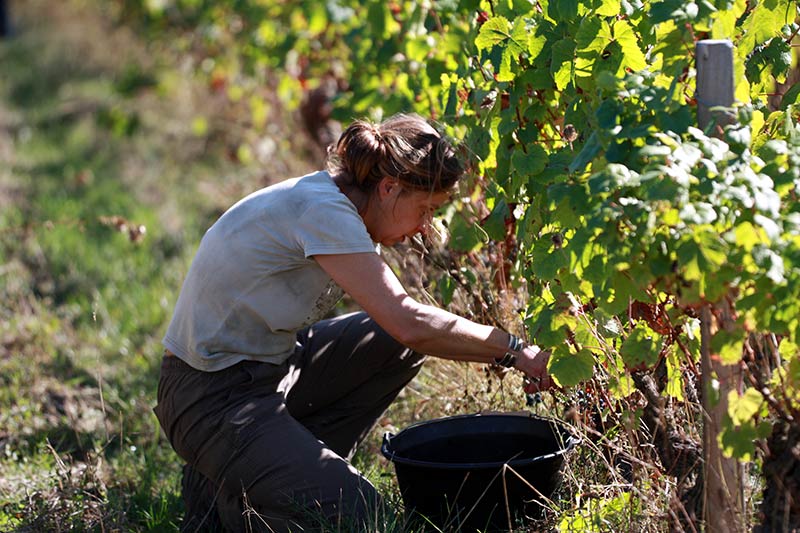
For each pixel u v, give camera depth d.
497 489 5.41
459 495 5.43
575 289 5.03
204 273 5.55
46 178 15.34
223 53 14.98
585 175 4.70
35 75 23.19
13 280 10.80
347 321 6.41
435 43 8.27
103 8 22.61
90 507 6.24
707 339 4.57
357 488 5.41
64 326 9.77
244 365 5.61
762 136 5.06
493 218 6.22
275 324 5.55
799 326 4.29
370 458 7.01
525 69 6.01
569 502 5.48
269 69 13.35
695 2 4.95
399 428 7.26
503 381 6.67
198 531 6.03
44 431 7.73
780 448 4.64
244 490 5.52
